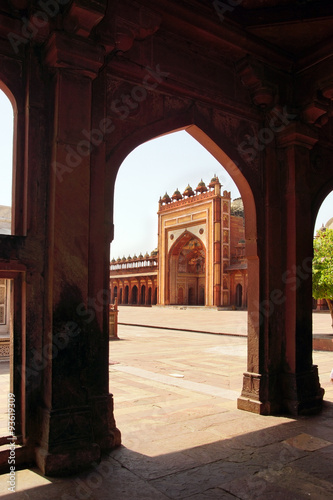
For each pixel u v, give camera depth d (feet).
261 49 13.91
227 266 106.52
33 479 8.82
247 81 14.35
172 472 9.25
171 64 12.60
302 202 15.03
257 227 14.55
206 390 17.37
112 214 11.19
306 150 15.33
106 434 10.50
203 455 10.21
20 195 10.21
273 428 12.33
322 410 14.39
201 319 67.36
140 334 44.19
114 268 154.30
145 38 12.01
